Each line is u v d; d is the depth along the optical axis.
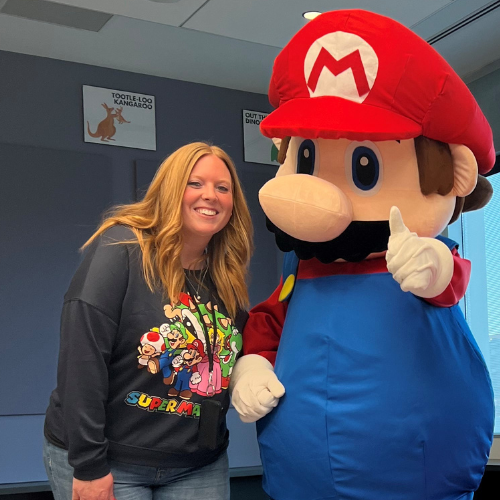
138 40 3.88
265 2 3.42
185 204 1.61
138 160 4.27
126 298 1.53
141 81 4.38
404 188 1.43
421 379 1.37
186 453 1.59
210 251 1.76
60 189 4.05
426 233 1.45
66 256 4.03
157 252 1.58
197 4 3.45
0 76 4.00
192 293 1.64
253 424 4.36
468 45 3.99
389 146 1.43
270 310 1.75
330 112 1.35
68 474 1.55
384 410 1.35
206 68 4.32
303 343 1.47
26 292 3.92
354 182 1.45
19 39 3.85
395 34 1.37
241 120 4.69
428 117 1.38
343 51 1.37
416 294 1.30
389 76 1.35
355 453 1.36
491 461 2.60
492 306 4.43
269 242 4.63
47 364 3.92
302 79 1.45
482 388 1.47
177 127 4.46
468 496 1.46
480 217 4.47
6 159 3.94
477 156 1.50
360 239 1.42
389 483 1.36
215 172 1.65
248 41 3.92
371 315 1.41
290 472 1.46
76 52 4.04
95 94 4.21
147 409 1.54
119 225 1.62
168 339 1.54
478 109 1.47
